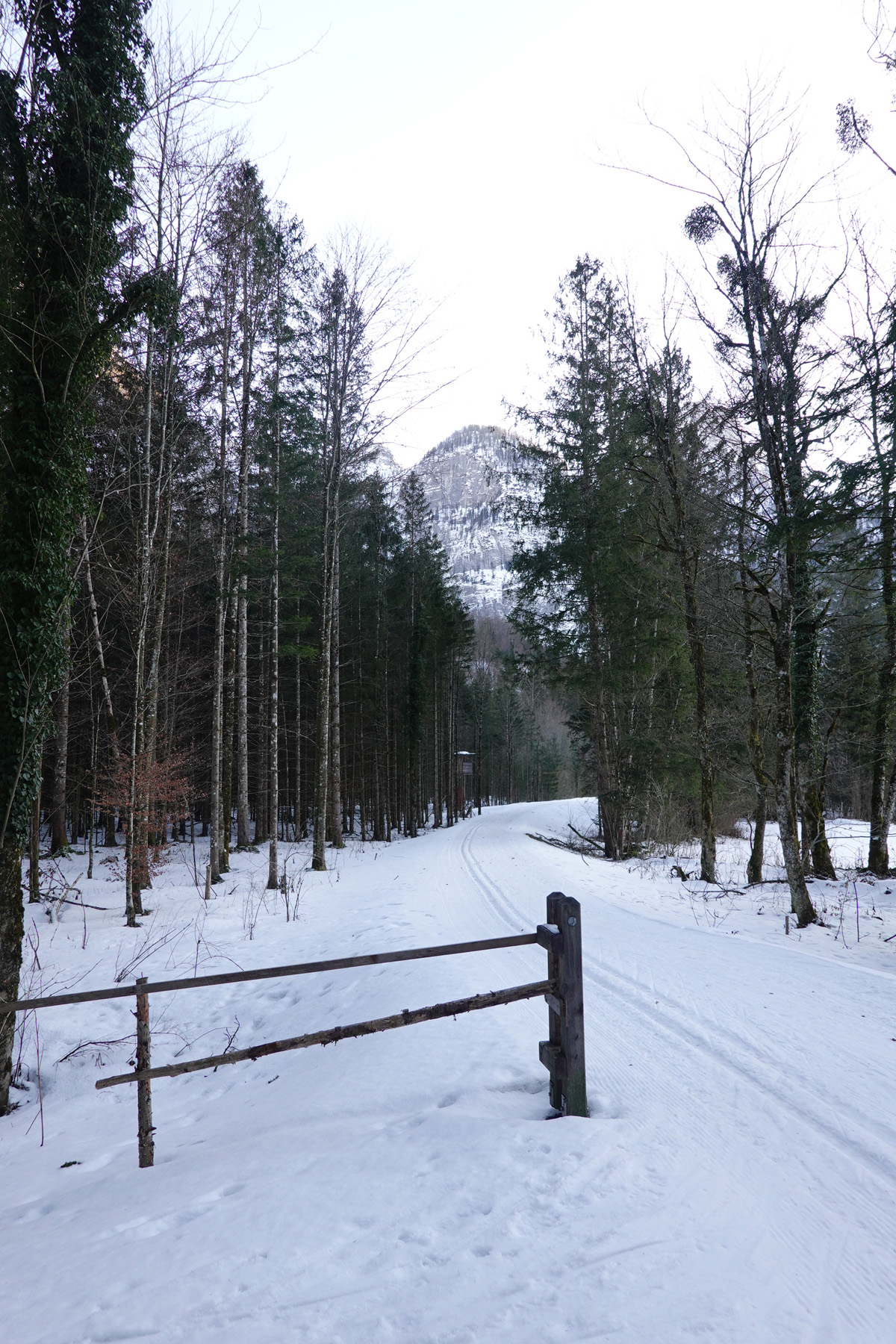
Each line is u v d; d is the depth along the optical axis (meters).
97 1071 6.49
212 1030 7.24
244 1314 2.27
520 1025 5.24
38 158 6.86
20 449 6.47
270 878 14.77
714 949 7.33
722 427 10.36
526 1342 2.11
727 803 22.30
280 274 17.19
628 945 7.59
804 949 7.41
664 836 22.03
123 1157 4.59
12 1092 6.07
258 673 28.61
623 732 21.20
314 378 18.19
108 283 8.02
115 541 13.75
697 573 12.84
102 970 8.55
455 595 40.09
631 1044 4.76
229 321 14.87
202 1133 4.69
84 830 27.55
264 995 7.87
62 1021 7.15
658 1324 2.18
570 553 19.02
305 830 33.06
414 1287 2.36
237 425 17.36
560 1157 3.14
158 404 13.12
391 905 11.60
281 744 30.31
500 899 11.42
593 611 19.44
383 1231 2.67
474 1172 3.03
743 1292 2.34
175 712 20.97
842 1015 5.11
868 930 8.43
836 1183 3.02
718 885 12.73
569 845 23.61
